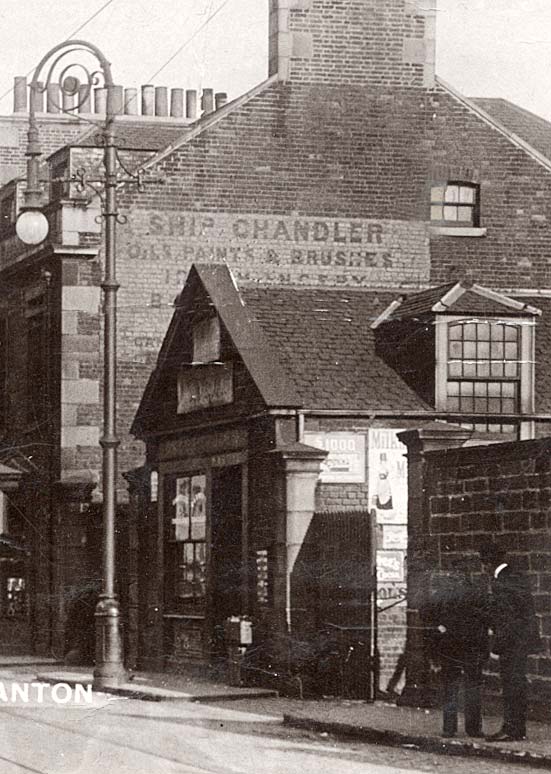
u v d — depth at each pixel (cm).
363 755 1535
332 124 3159
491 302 2625
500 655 1619
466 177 3195
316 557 2306
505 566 1659
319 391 2494
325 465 2467
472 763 1477
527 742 1578
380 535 2467
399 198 3173
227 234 3116
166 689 2317
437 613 1664
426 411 2534
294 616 2297
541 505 1830
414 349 2598
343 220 3148
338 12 3169
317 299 2720
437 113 3197
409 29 3197
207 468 2638
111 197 2481
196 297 2680
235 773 1350
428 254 3170
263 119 3138
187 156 3112
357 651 2238
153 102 3850
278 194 3136
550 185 3228
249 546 2453
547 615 1803
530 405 2611
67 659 3028
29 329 3316
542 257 3216
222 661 2567
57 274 3122
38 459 3216
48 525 3156
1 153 3944
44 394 3191
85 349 3089
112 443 2441
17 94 3966
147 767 1390
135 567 2889
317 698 2250
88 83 2505
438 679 2008
